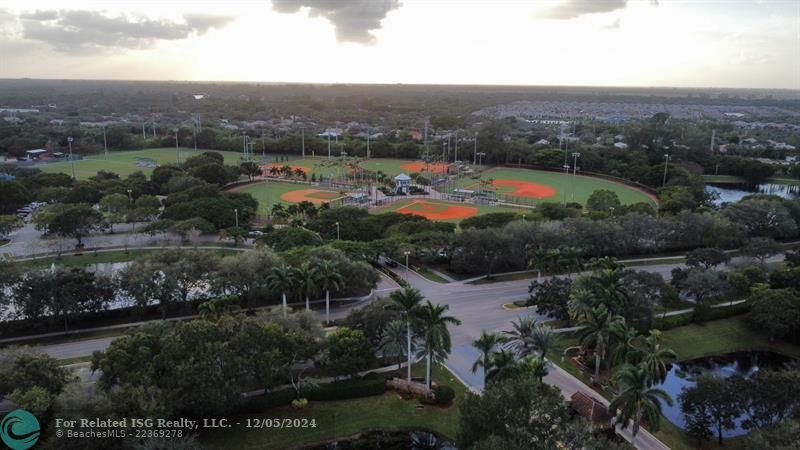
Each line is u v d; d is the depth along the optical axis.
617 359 71.56
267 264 98.94
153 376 62.06
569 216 155.12
